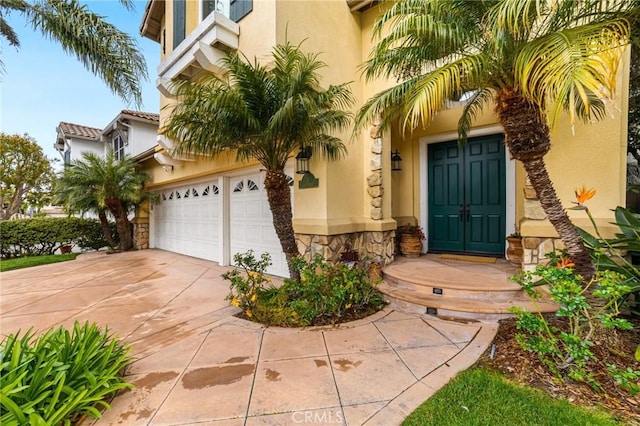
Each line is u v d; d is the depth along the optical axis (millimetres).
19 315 4605
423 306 4262
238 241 8141
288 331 3799
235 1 5684
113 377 2557
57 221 12055
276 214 4855
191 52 6125
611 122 3787
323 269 4668
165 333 3863
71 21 5449
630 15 2617
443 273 5094
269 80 4316
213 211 9055
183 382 2715
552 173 4125
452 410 2256
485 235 6352
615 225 3637
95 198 10609
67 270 8148
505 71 3037
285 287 4734
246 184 7832
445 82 2826
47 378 2268
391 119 4320
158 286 6266
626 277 3209
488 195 6301
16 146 16078
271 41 4891
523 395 2391
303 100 3920
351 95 5855
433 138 6871
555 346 2668
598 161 3867
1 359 2275
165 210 11875
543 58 2334
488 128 6051
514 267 5395
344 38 5922
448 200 6848
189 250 10391
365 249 6062
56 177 11656
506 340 3324
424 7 3006
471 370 2787
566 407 2232
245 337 3658
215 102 3830
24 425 1878
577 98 3309
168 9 8094
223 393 2541
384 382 2664
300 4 5180
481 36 3043
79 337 2773
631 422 2070
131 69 6234
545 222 4164
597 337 2979
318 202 5492
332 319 4117
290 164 6230
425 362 2975
